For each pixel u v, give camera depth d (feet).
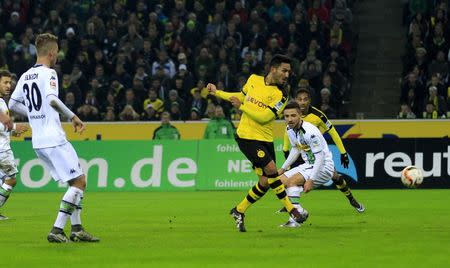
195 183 93.20
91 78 112.16
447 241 45.60
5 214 65.31
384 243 44.68
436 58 107.04
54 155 43.93
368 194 83.05
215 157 93.61
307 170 53.88
